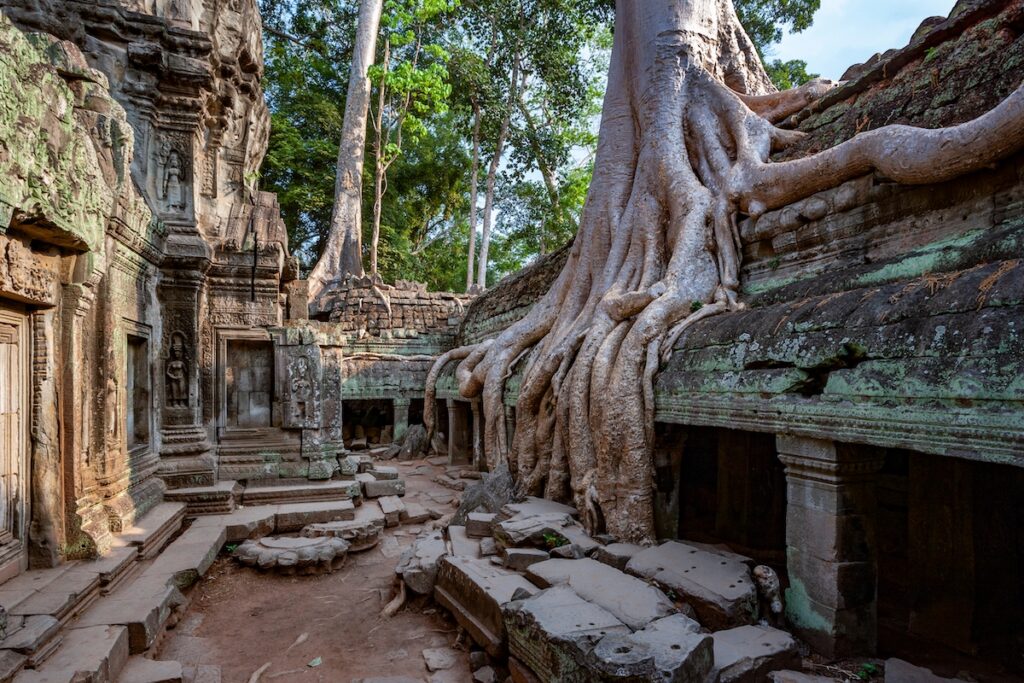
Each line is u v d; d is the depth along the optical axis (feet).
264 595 22.09
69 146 17.26
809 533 14.88
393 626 19.60
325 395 34.09
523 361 33.91
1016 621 15.99
